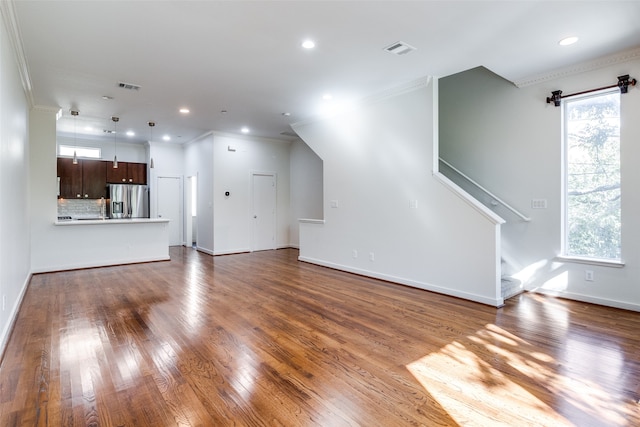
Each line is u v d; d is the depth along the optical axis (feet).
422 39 10.64
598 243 12.78
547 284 13.75
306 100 16.81
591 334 9.70
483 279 12.60
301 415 6.10
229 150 24.98
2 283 8.75
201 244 26.45
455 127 16.78
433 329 10.14
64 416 6.04
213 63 12.32
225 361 8.13
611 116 12.40
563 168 13.39
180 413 6.15
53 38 10.30
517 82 14.28
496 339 9.39
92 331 9.98
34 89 14.82
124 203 26.89
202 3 8.59
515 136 14.56
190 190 28.94
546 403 6.44
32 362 8.06
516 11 9.01
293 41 10.72
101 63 12.19
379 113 16.19
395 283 15.71
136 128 23.06
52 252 18.63
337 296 13.65
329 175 19.31
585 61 12.34
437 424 5.85
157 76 13.50
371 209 16.85
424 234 14.49
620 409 6.23
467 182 16.28
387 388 6.98
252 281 16.24
